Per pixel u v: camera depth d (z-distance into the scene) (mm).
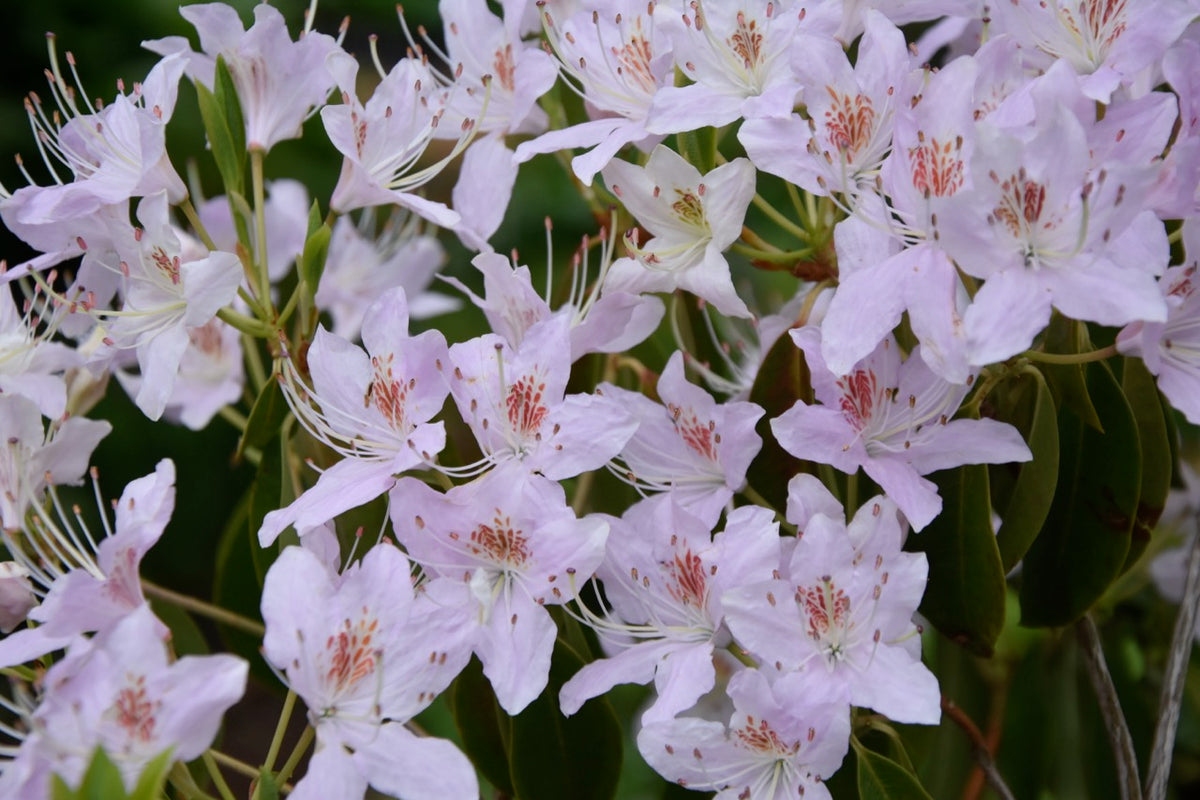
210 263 461
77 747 406
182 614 520
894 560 444
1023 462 469
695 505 470
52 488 469
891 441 456
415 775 426
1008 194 425
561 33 503
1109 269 423
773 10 466
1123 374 488
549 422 451
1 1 945
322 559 452
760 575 446
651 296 500
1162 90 508
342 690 433
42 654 437
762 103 456
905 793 452
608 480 525
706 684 445
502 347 458
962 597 472
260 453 517
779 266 484
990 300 425
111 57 975
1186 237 445
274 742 432
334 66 484
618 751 480
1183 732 601
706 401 466
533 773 479
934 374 451
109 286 490
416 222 620
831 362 437
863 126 456
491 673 443
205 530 933
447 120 516
